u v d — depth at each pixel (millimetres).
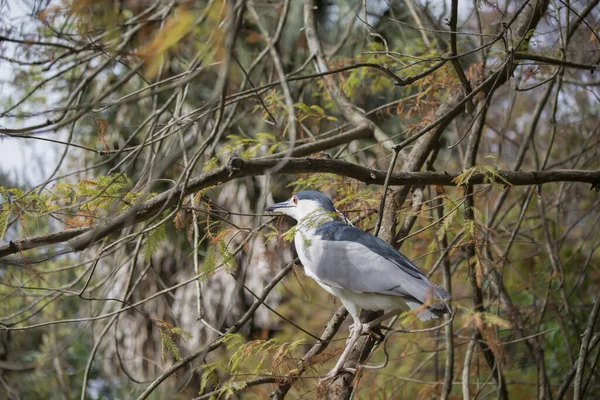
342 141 10828
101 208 7965
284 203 9938
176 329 8219
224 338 8227
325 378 8273
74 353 17000
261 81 15383
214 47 6152
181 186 7336
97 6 6660
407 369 13484
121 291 16906
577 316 14430
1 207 8062
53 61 9180
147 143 8867
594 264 15406
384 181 8695
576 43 14117
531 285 13062
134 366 16875
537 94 18141
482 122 10375
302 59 16250
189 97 15258
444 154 15938
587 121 16562
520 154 11875
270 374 8070
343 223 9203
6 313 14336
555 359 14195
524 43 10258
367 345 8719
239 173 7508
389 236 9375
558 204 13000
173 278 17188
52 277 15562
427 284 8117
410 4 12438
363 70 11664
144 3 9391
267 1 16594
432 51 11422
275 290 16391
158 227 7785
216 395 8133
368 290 8391
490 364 10930
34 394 15766
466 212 9875
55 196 8055
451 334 10391
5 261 8891
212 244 8109
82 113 6852
